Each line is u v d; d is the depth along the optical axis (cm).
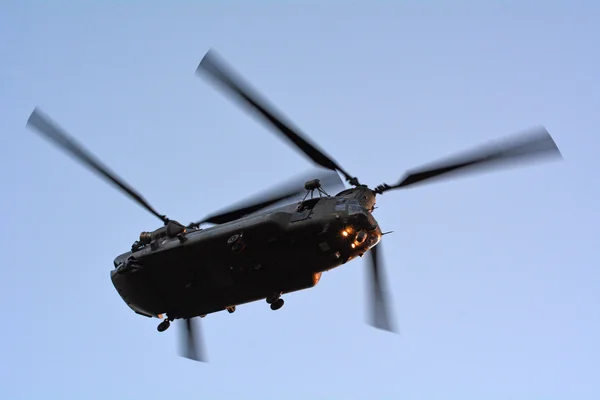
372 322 8856
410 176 8769
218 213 9462
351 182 9062
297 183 9031
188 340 9912
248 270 8962
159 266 9344
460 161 8275
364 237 8519
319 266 8750
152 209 9625
